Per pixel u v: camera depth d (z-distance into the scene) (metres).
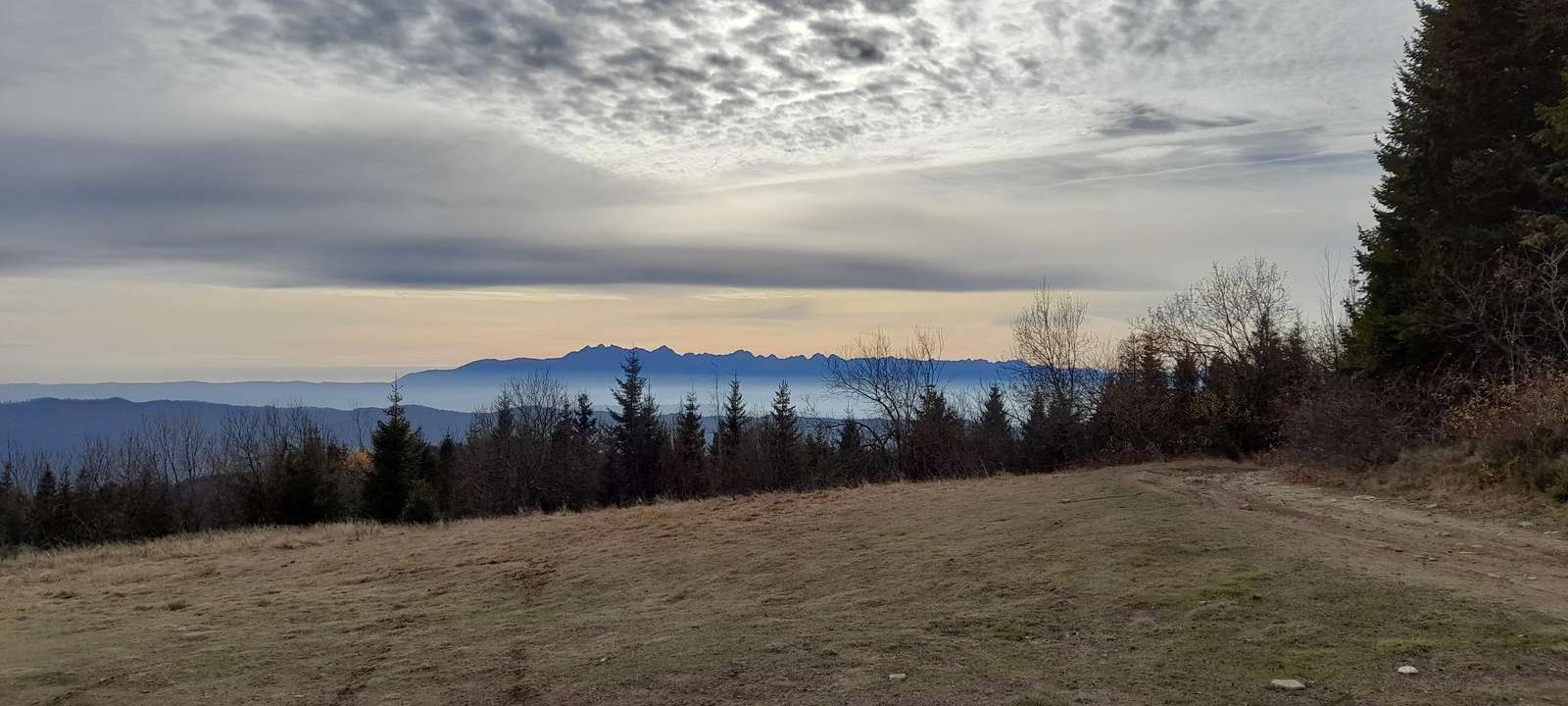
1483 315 16.39
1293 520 11.38
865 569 10.29
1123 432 31.95
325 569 14.84
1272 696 5.08
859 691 5.79
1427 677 5.16
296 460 42.38
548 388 62.19
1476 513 11.38
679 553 12.96
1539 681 4.96
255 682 7.32
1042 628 6.98
